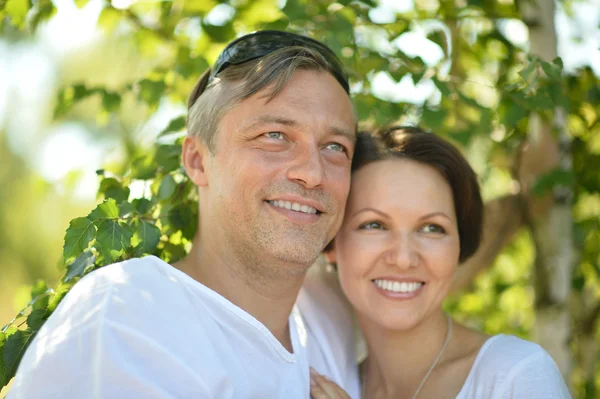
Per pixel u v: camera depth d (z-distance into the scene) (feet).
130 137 11.41
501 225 11.10
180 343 5.85
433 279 7.38
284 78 6.61
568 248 10.78
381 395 7.87
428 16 10.67
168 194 7.69
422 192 7.31
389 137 7.67
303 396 6.81
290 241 6.56
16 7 9.35
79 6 9.70
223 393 5.98
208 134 6.82
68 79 33.50
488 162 12.02
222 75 6.87
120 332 5.57
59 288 6.99
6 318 37.42
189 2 10.44
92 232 6.53
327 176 6.78
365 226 7.45
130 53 12.46
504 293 14.19
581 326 12.19
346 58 9.11
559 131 10.16
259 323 6.51
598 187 11.21
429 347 7.61
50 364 5.39
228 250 6.75
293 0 9.17
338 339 8.04
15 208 38.17
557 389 6.54
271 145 6.57
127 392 5.37
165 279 6.21
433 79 8.74
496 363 6.89
